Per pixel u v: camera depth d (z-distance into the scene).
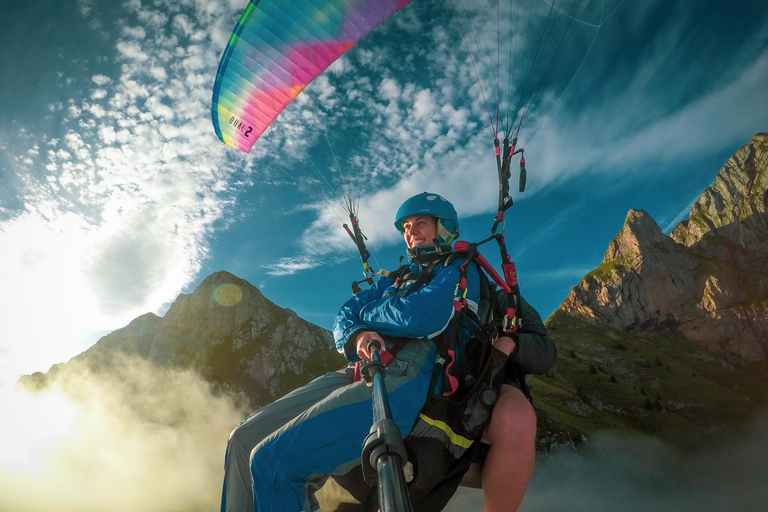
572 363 178.62
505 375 2.53
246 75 6.14
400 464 1.18
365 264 3.29
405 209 2.88
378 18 6.06
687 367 179.88
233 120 6.52
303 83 6.27
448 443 2.19
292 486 2.01
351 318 2.54
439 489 2.24
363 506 2.26
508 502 2.25
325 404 2.10
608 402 154.38
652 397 158.00
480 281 2.61
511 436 2.20
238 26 5.76
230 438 2.27
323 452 2.01
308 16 5.68
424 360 2.22
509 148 3.07
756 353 184.50
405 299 2.30
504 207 2.93
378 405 1.50
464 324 2.40
